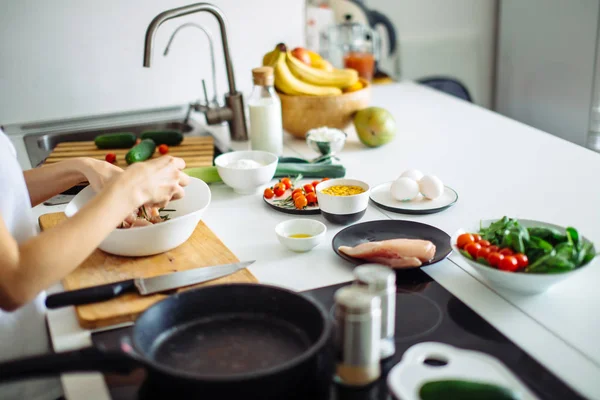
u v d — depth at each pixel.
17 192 1.16
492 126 2.01
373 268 0.85
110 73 2.22
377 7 3.00
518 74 3.05
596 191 1.48
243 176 1.50
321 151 1.77
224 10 2.29
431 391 0.73
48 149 2.07
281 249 1.24
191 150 1.84
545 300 1.03
